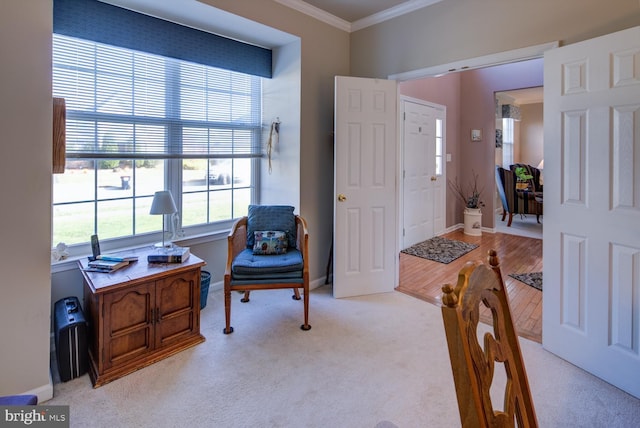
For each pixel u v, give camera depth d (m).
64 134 1.89
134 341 2.16
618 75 1.92
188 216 3.17
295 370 2.15
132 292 2.13
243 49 3.27
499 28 2.64
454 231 6.20
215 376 2.09
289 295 3.34
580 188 2.13
